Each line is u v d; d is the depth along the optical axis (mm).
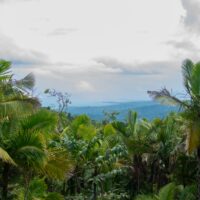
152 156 31453
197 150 25875
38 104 17562
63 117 34500
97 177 27547
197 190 26188
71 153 26641
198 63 25266
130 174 32156
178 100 25094
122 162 32062
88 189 29297
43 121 18594
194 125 24578
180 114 26125
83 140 28438
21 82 17828
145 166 32406
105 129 31875
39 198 20516
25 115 17969
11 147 18297
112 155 28078
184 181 29578
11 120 18203
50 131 19484
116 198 29344
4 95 17594
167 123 31141
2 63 17234
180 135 29750
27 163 18609
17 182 20672
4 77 17469
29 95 17875
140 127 31984
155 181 32000
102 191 29016
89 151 27609
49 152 19234
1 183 19781
